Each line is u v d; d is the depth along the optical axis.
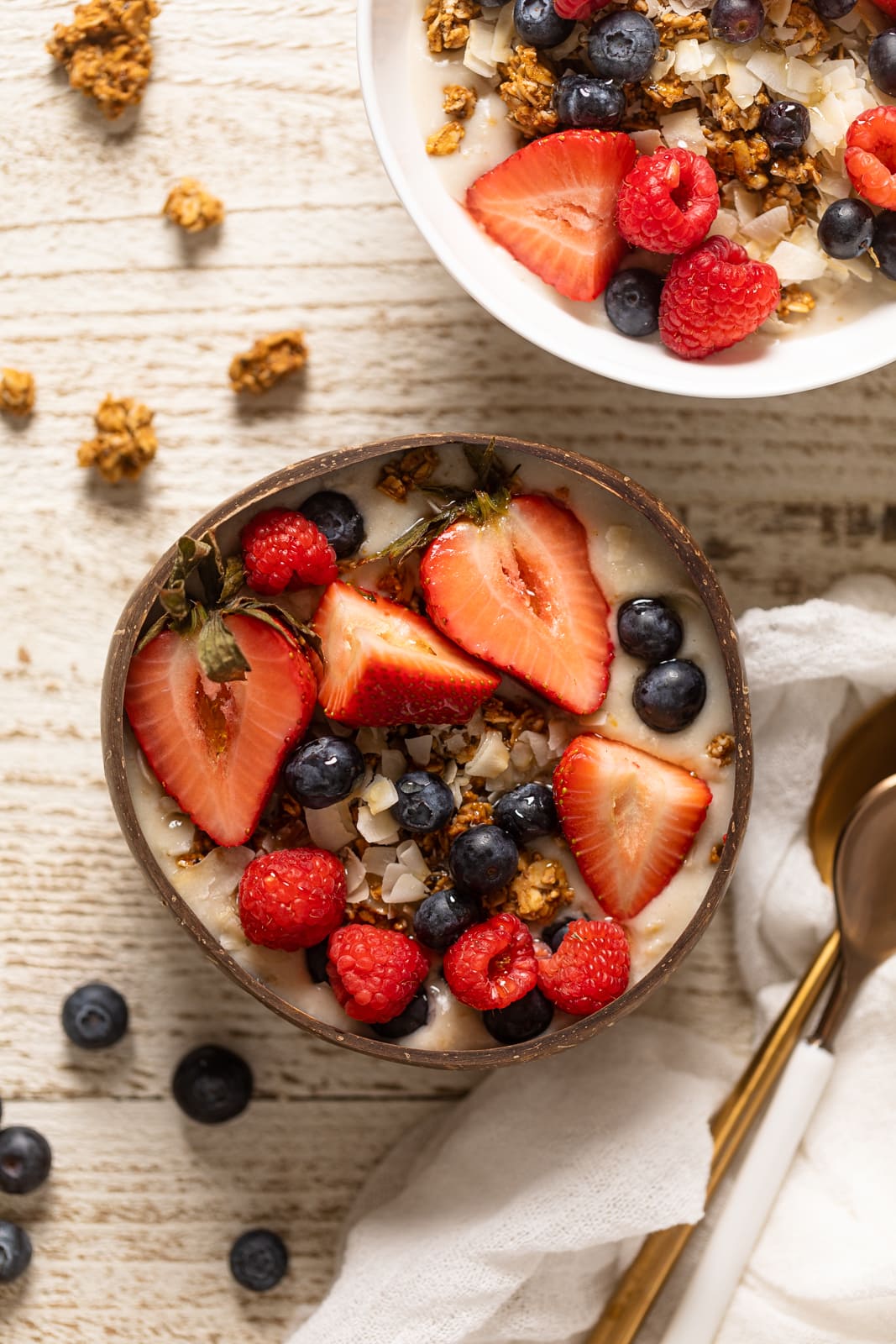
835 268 0.59
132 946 0.65
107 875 0.65
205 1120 0.64
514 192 0.59
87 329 0.64
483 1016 0.59
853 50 0.59
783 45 0.58
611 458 0.64
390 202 0.64
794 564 0.64
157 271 0.64
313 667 0.58
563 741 0.59
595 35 0.58
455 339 0.64
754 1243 0.63
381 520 0.59
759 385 0.58
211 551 0.57
